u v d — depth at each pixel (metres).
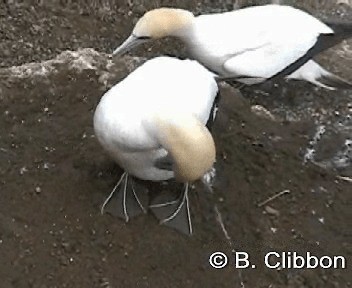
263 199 1.82
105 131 1.63
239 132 1.97
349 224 1.80
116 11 2.54
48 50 2.38
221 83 2.12
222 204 1.79
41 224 1.70
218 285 1.64
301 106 2.17
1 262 1.62
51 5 2.50
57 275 1.62
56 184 1.78
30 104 1.97
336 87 2.20
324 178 1.90
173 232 1.72
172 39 2.40
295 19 2.14
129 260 1.66
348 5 2.70
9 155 1.83
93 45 2.43
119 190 1.76
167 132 1.53
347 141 2.03
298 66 2.13
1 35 2.40
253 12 2.14
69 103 1.99
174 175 1.62
